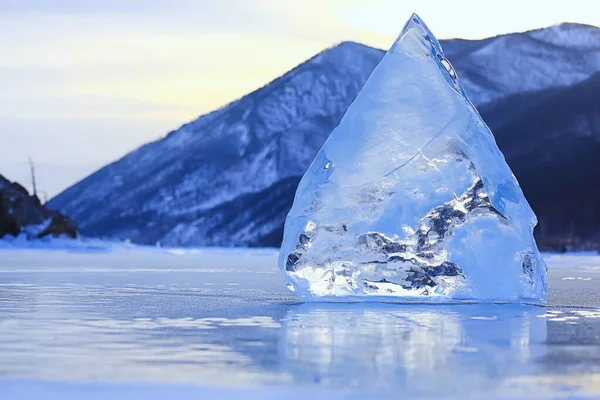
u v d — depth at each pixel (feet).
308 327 33.30
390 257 44.04
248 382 21.24
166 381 21.29
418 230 43.93
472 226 44.16
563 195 431.84
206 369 23.15
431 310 41.04
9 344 27.96
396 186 44.32
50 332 31.24
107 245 234.38
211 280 67.82
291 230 45.70
